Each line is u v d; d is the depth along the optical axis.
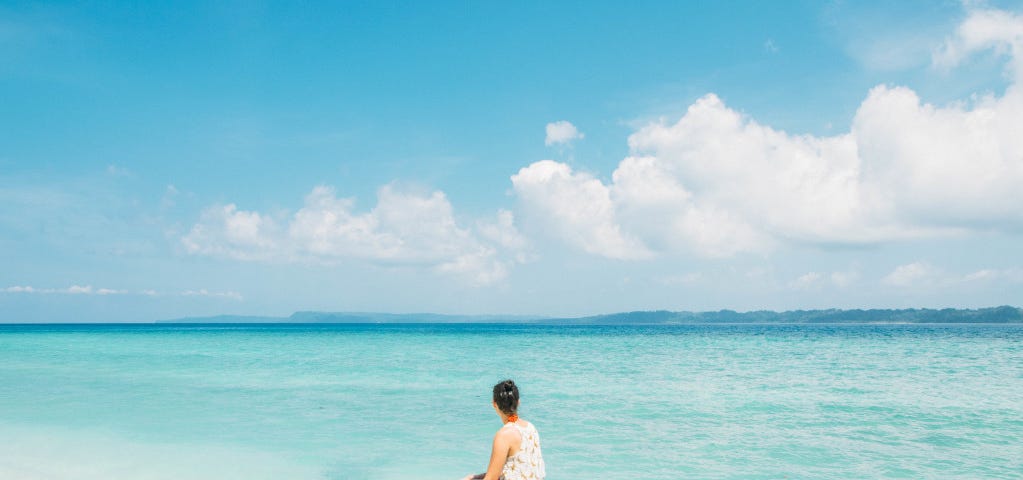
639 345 48.31
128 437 11.67
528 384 19.73
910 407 15.12
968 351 38.34
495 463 5.59
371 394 17.42
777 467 9.56
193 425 12.76
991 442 11.26
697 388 18.59
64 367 26.08
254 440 11.45
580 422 13.19
